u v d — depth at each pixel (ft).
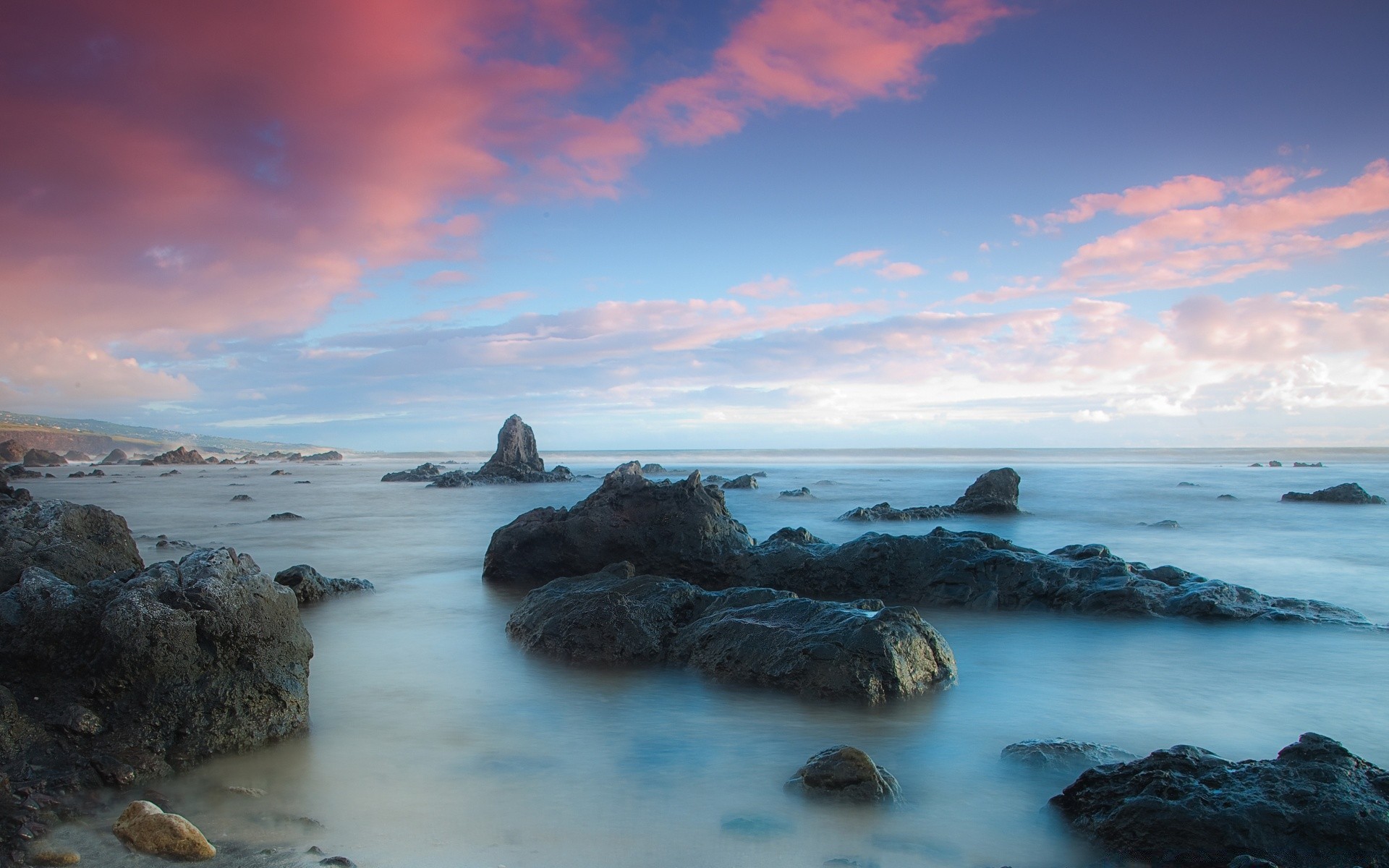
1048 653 37.24
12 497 41.42
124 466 426.51
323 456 643.45
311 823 19.99
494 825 19.99
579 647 35.91
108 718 23.43
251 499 150.71
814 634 31.89
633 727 27.48
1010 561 47.88
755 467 347.77
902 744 25.88
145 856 18.06
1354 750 25.46
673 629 37.09
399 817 20.49
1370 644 38.37
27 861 17.70
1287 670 34.42
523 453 237.25
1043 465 339.16
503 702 30.30
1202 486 173.17
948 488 175.32
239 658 25.48
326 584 51.42
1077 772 23.08
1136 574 49.14
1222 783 19.67
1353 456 496.23
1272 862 16.97
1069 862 18.56
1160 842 18.44
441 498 160.25
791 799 21.57
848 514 103.14
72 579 32.35
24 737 21.72
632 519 56.75
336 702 30.19
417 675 33.88
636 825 20.07
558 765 24.07
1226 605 43.47
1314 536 85.66
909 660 30.99
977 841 19.45
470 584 56.65
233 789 21.98
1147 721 28.12
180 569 27.20
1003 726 27.58
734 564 53.78
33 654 24.14
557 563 56.95
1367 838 17.57
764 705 29.81
